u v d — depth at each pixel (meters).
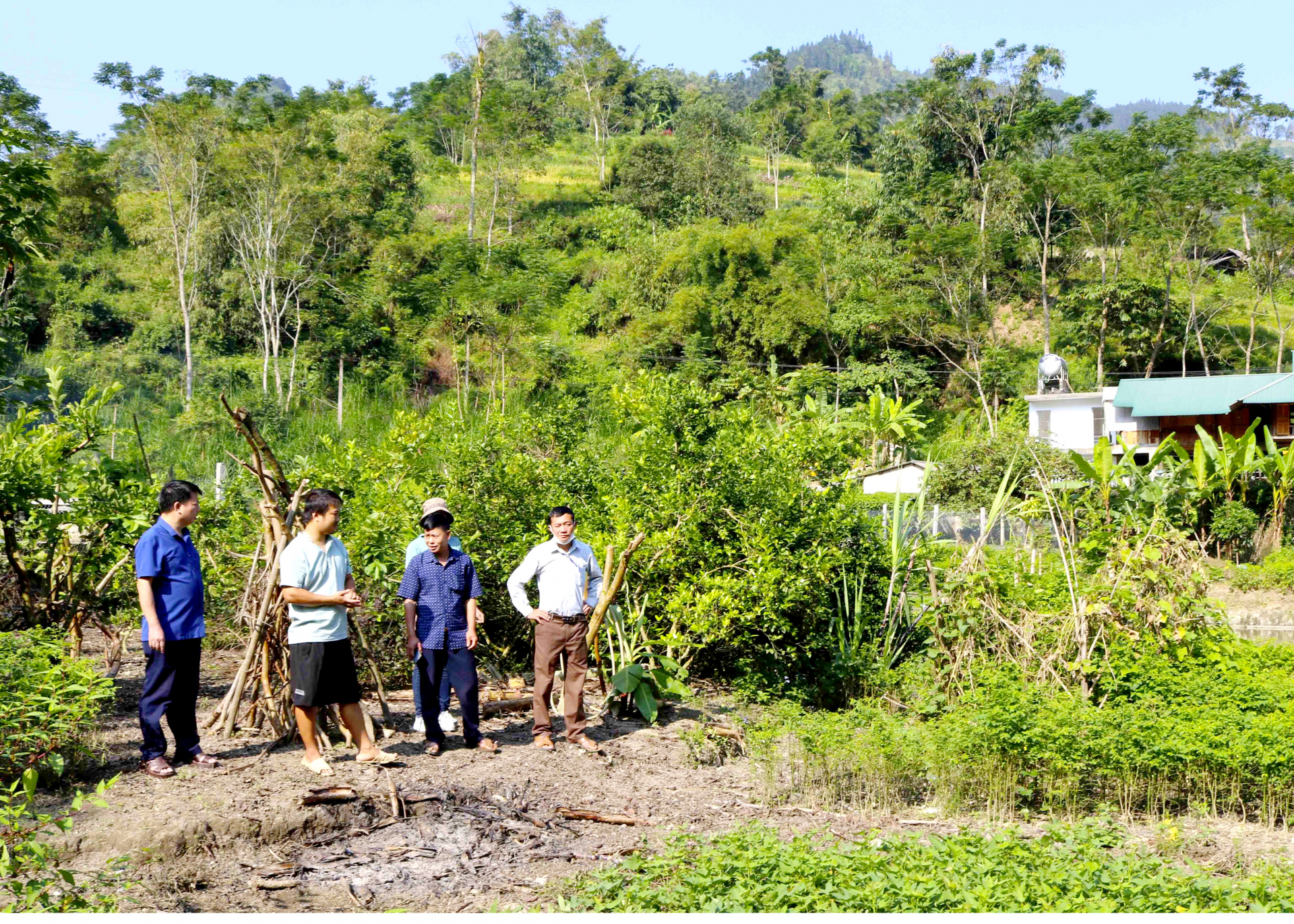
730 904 4.36
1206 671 8.79
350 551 8.97
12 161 10.29
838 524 10.59
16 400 9.44
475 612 7.15
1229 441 24.83
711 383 41.47
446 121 54.69
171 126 40.53
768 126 84.06
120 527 8.77
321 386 42.00
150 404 38.41
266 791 5.86
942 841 5.43
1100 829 5.80
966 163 57.25
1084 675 8.73
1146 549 9.35
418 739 7.32
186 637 6.16
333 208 46.44
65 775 5.94
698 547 9.68
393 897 4.96
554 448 11.26
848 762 7.05
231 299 45.78
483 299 43.31
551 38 100.44
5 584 8.93
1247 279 48.44
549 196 67.38
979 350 46.91
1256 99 62.31
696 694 9.53
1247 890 4.71
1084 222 46.56
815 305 45.06
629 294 49.94
